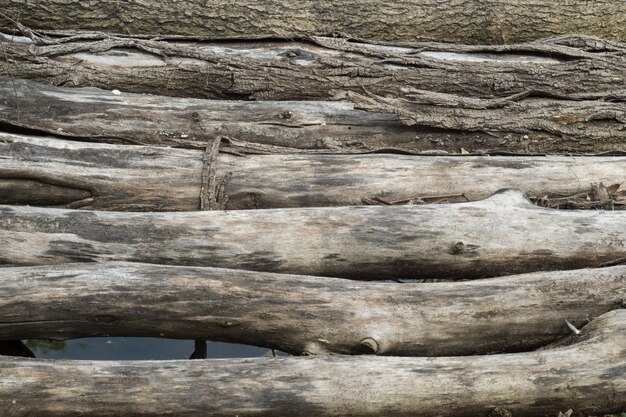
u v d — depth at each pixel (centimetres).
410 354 439
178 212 475
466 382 409
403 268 473
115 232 458
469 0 640
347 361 412
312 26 631
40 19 612
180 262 457
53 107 545
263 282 434
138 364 404
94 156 503
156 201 500
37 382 389
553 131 565
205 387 396
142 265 434
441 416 410
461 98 568
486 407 411
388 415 405
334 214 474
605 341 423
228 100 584
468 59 604
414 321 435
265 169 511
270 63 587
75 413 388
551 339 451
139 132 546
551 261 480
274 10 626
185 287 425
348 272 471
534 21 647
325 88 586
